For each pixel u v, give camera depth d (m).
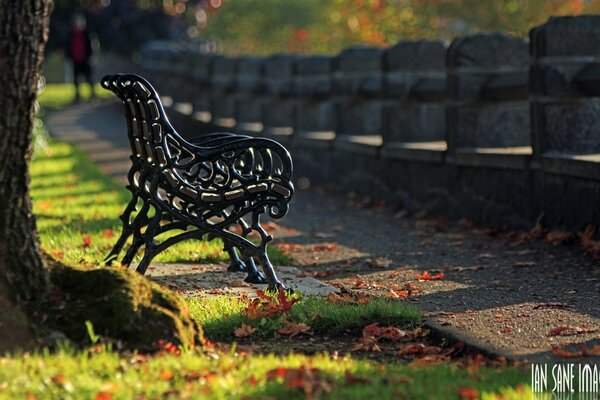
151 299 8.17
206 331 8.83
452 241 14.15
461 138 16.09
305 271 12.12
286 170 10.30
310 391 6.66
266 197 10.31
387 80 18.31
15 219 8.03
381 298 10.30
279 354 8.34
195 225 10.16
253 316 9.07
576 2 40.53
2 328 7.71
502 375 7.34
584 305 9.79
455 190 16.22
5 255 7.97
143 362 7.48
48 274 8.16
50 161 24.20
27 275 8.04
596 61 13.91
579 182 13.22
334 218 16.88
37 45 8.08
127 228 10.44
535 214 14.23
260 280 10.90
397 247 13.77
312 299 9.68
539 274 11.45
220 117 28.19
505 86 15.66
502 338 8.55
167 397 6.71
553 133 14.02
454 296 10.41
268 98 24.66
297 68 22.83
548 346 8.28
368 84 20.64
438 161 16.50
